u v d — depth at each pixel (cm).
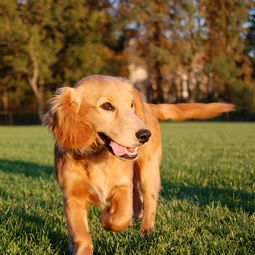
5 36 3519
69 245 330
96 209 482
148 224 410
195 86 4422
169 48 3991
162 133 2181
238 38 4253
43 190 587
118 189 358
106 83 354
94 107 349
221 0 4103
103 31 3906
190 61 4131
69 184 348
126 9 3884
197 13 4044
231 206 464
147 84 4331
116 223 339
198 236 346
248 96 4078
